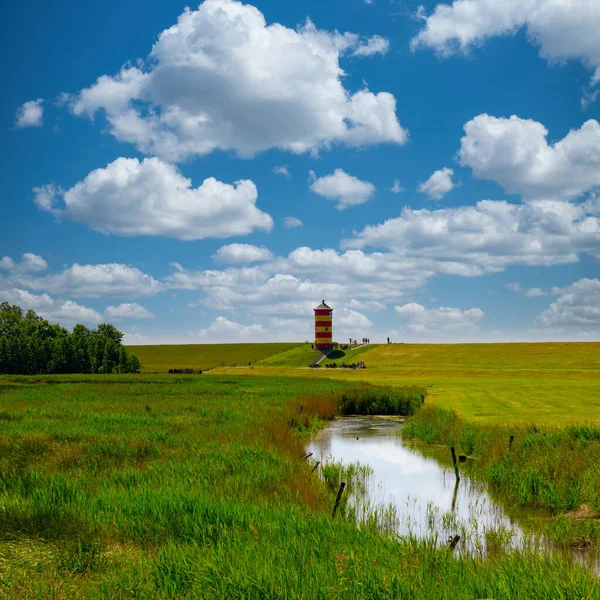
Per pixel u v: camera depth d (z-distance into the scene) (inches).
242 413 1200.2
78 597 302.4
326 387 2126.0
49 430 899.4
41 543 380.2
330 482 755.4
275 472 641.0
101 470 645.3
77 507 453.1
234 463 674.8
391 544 399.5
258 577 305.9
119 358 5452.8
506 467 768.9
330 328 6579.7
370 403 1812.3
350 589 295.3
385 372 4200.3
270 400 1590.8
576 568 338.3
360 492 715.4
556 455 766.5
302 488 604.4
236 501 504.7
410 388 2084.2
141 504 458.6
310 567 327.3
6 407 1323.8
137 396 1716.3
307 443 1138.0
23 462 679.7
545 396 1863.9
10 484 551.8
